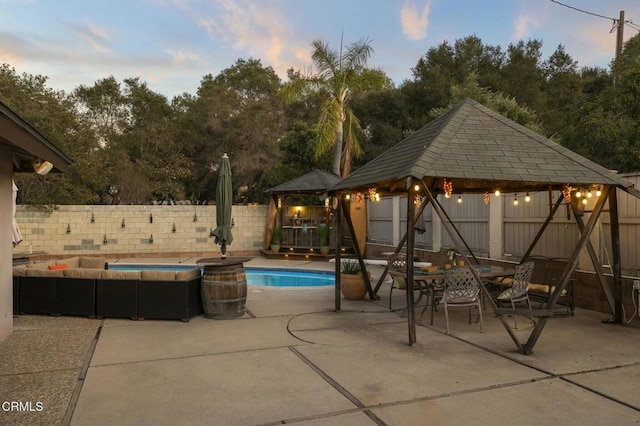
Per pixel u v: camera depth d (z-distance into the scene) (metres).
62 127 18.00
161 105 27.83
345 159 18.06
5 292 6.18
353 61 17.12
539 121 23.47
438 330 6.66
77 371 4.88
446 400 4.11
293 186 16.61
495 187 8.70
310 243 17.38
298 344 5.94
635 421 3.67
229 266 7.49
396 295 9.60
